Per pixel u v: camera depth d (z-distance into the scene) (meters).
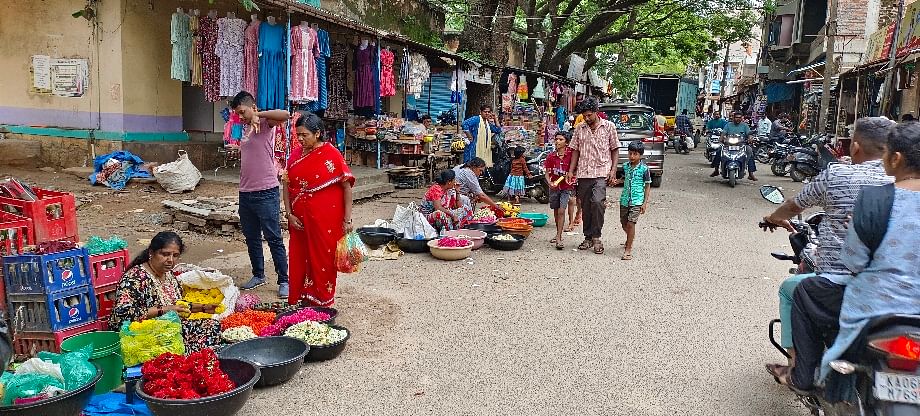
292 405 4.03
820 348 3.48
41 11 11.58
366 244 8.20
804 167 16.58
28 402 3.25
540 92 23.27
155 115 11.84
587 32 23.91
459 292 6.51
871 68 18.23
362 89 12.89
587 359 4.86
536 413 4.00
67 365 3.61
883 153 3.37
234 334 4.70
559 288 6.75
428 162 14.76
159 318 4.23
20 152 11.54
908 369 2.87
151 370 3.65
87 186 10.51
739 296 6.62
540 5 24.59
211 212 8.46
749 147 16.53
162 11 11.74
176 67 10.45
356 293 6.38
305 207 5.49
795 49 29.39
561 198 8.56
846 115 22.62
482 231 8.80
